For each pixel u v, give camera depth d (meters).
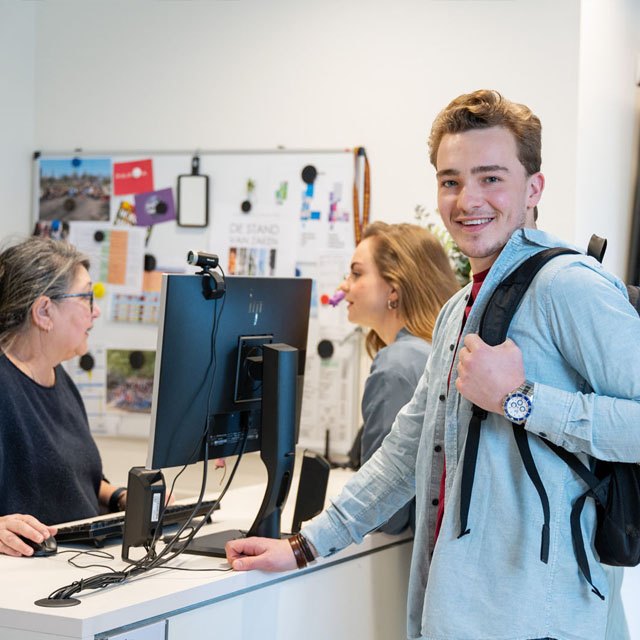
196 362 1.65
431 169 2.83
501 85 2.74
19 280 2.05
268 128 3.02
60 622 1.34
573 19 2.64
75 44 3.22
